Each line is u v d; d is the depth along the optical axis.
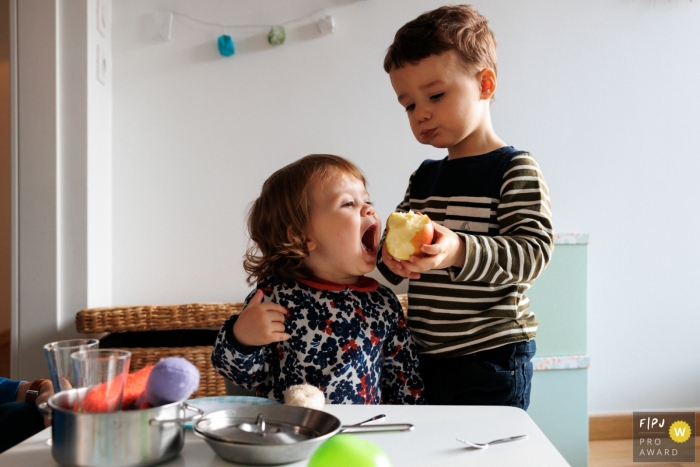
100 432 0.57
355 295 1.07
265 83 2.36
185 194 2.36
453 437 0.70
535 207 1.08
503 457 0.64
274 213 1.07
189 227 2.36
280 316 0.93
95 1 2.17
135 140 2.34
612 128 2.41
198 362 1.97
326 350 1.02
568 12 2.39
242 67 2.35
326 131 2.37
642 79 2.43
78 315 1.98
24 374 2.07
